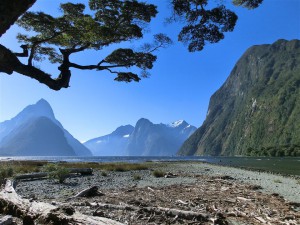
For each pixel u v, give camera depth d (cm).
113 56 908
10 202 855
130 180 2359
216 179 2514
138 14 903
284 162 8812
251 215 1047
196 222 902
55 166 2545
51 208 748
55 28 893
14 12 445
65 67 850
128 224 830
